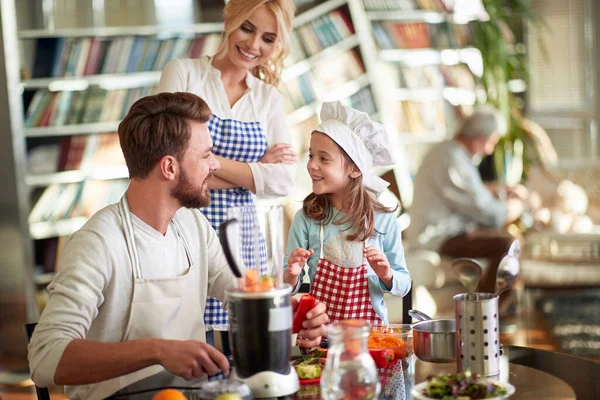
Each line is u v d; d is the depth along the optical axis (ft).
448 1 23.52
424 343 6.54
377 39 22.34
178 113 6.81
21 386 16.24
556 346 17.58
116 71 19.15
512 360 6.55
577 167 24.57
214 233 7.63
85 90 18.97
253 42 9.66
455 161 20.02
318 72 21.03
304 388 5.98
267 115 10.33
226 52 9.88
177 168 6.82
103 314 6.80
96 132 19.07
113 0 19.83
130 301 6.87
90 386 6.91
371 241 8.68
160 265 7.00
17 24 18.74
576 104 28.27
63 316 6.36
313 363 6.42
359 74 21.56
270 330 5.68
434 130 23.00
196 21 20.24
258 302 5.67
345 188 8.60
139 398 5.88
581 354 16.87
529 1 28.19
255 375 5.72
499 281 7.17
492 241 18.80
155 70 19.42
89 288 6.54
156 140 6.72
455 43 23.41
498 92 23.34
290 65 20.72
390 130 21.71
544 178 23.99
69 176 18.85
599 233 20.18
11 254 18.52
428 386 5.48
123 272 6.80
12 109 18.21
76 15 19.42
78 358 6.09
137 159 6.79
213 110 9.95
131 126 6.75
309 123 20.70
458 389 5.37
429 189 20.13
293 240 8.84
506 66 23.45
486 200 20.11
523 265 19.95
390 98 22.36
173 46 19.52
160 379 6.33
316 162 8.52
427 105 22.95
